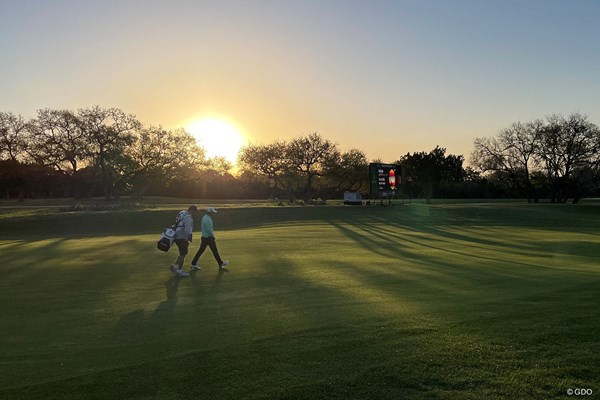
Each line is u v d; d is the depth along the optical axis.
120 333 7.04
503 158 74.00
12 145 59.66
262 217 43.97
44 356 6.07
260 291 10.02
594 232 32.91
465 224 40.34
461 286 10.45
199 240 23.73
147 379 5.22
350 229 32.34
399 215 48.16
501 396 4.67
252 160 66.50
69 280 11.76
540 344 6.02
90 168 59.75
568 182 71.81
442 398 4.64
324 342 6.28
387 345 6.09
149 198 74.56
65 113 56.78
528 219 46.66
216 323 7.44
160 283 11.22
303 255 16.64
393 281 11.15
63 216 38.94
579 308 7.90
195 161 62.97
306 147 66.00
